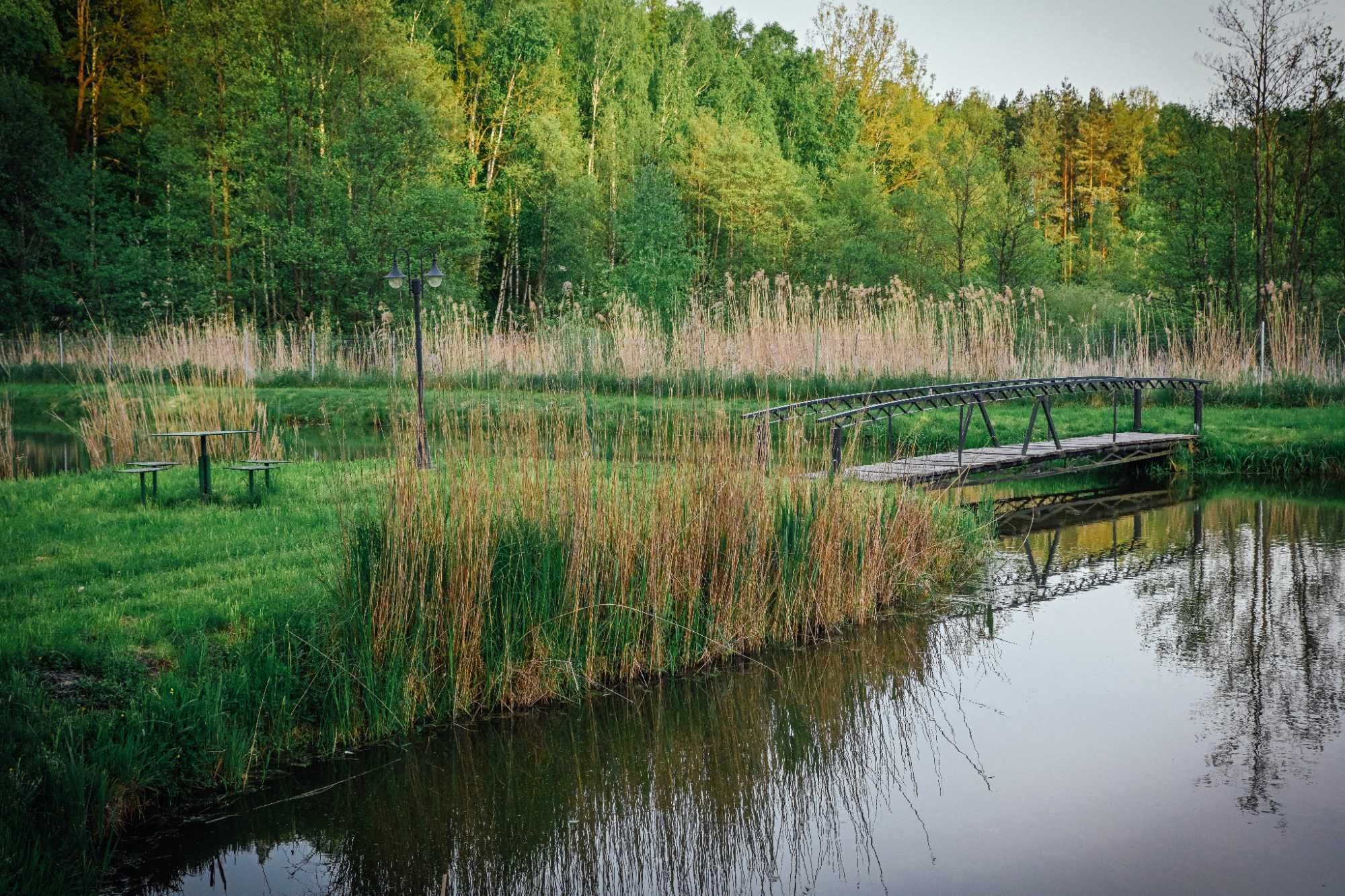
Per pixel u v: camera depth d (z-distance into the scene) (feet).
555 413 22.40
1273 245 82.33
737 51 190.08
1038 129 197.57
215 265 107.65
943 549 28.78
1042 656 23.02
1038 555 32.86
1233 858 14.46
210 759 16.33
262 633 18.70
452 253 99.96
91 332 91.30
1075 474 49.16
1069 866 14.37
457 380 56.90
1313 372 60.23
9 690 15.80
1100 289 107.55
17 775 13.71
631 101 148.97
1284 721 19.27
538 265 131.23
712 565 22.80
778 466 25.13
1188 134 95.25
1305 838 15.01
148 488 34.55
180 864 14.69
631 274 107.55
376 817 15.98
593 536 20.92
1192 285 85.66
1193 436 48.91
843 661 22.67
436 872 14.62
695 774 17.49
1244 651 23.29
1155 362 64.03
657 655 21.48
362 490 22.76
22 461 46.39
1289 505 40.93
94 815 14.46
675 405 26.96
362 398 65.77
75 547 25.95
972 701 20.52
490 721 19.20
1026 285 95.91
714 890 14.02
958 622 25.54
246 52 106.93
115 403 46.01
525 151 137.69
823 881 14.19
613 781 17.21
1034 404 42.52
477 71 143.23
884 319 68.13
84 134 126.52
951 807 16.28
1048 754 18.08
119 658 17.79
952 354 64.13
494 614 19.92
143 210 121.29
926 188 128.47
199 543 26.37
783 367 59.00
